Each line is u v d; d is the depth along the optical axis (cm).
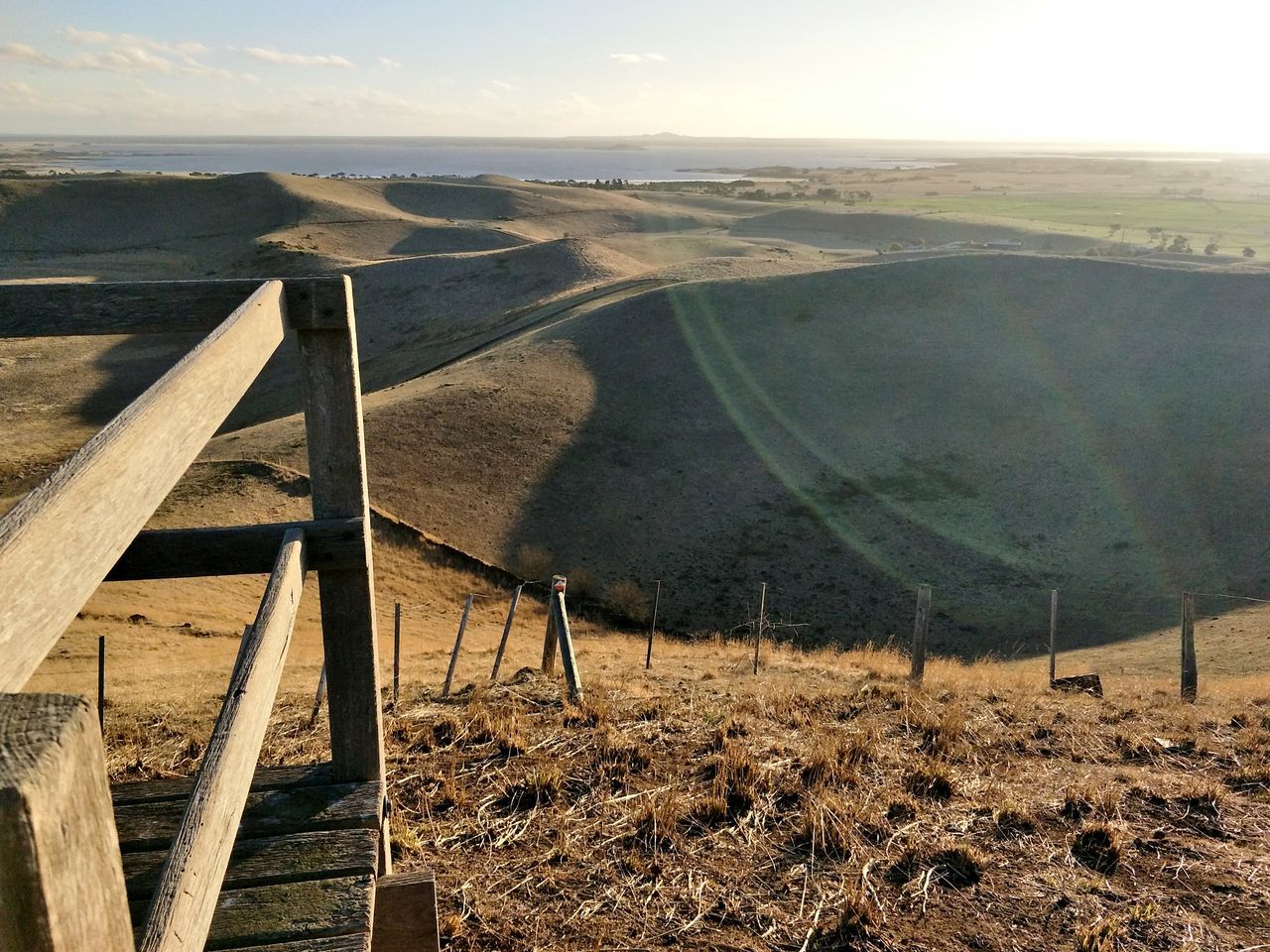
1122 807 561
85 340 8012
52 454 5453
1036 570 3716
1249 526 3869
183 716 813
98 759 81
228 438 4531
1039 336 5475
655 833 493
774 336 5616
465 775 562
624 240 12875
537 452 4341
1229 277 5762
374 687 340
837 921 426
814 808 517
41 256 13338
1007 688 1032
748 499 4169
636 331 5638
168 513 3478
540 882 449
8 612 96
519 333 6538
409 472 4038
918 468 4462
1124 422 4650
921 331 5631
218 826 171
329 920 258
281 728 697
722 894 445
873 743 646
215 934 251
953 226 15525
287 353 7231
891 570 3706
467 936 405
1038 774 624
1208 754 682
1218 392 4772
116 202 15362
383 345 8081
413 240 13675
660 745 631
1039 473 4375
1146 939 420
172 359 7588
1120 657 2425
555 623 1066
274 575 262
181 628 2273
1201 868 487
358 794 331
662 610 3378
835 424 4797
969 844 498
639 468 4341
